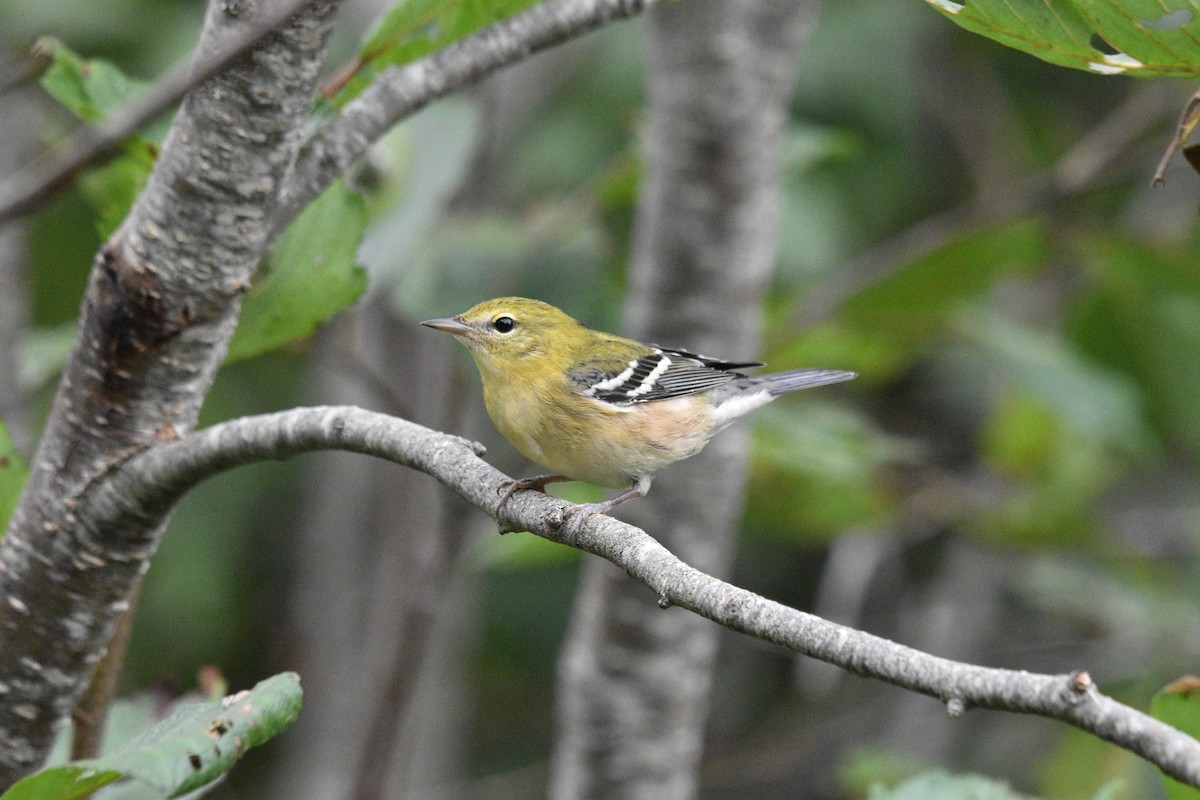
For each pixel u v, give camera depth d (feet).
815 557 53.26
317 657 48.14
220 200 18.06
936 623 50.93
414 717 45.55
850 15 49.52
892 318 42.70
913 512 46.65
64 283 48.14
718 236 32.91
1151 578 46.44
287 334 22.84
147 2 48.52
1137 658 44.96
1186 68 16.07
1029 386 42.06
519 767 55.11
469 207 43.62
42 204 13.25
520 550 35.45
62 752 22.97
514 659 53.01
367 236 30.89
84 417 18.81
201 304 18.58
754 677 54.90
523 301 31.48
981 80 53.26
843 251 48.85
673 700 33.68
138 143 21.76
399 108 19.92
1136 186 50.11
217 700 17.15
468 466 19.30
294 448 18.97
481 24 20.12
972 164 52.80
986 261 41.32
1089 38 16.28
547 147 49.60
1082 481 45.78
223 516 49.98
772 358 41.83
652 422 30.71
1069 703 12.66
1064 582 45.27
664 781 34.09
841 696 54.54
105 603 19.33
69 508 18.86
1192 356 43.50
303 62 17.53
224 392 48.85
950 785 24.32
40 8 46.62
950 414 54.70
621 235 47.70
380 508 48.21
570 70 47.37
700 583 15.76
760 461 41.37
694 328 33.94
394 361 46.73
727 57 30.83
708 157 31.99
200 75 13.17
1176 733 12.33
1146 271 42.42
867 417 53.01
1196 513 51.75
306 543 49.37
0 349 33.40
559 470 31.63
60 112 37.86
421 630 32.07
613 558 17.25
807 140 39.78
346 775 46.98
